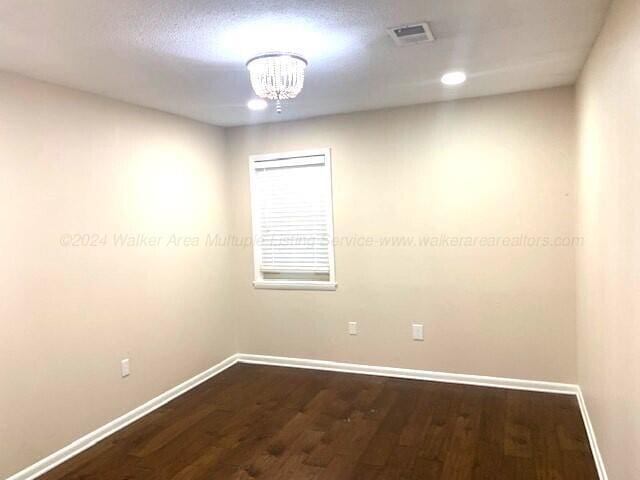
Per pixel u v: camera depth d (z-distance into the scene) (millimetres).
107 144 3225
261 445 2979
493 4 1956
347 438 3029
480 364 3803
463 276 3805
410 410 3398
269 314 4512
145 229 3545
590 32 2307
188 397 3791
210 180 4297
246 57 2498
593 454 2705
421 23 2127
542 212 3549
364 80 3039
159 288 3680
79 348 3002
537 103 3498
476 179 3707
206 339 4207
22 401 2648
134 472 2713
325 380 4062
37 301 2736
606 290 2271
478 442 2908
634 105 1650
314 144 4203
